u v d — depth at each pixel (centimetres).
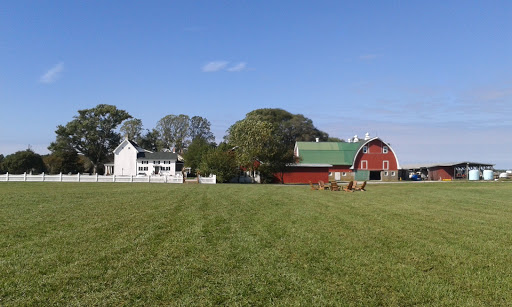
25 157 8075
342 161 7694
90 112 8988
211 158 5447
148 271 773
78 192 2666
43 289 667
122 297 640
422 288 699
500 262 874
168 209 1717
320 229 1262
